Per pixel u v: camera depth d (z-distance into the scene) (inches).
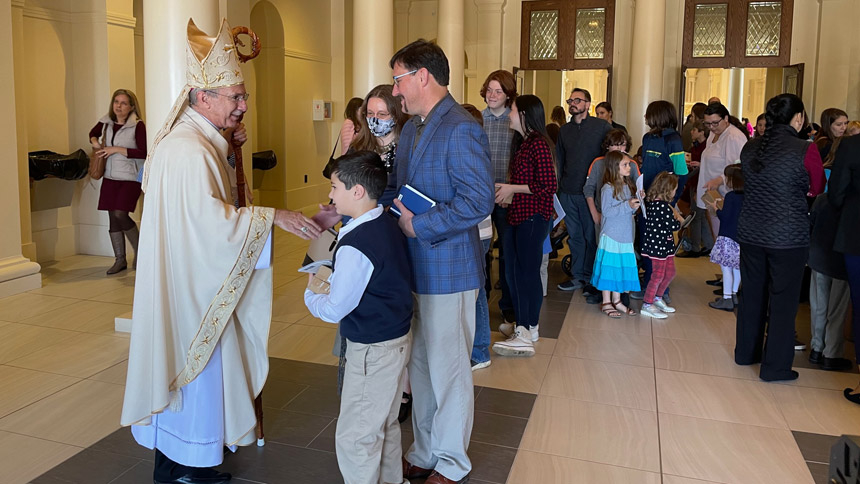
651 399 150.9
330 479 115.5
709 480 117.3
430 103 104.4
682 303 231.1
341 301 94.9
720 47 421.4
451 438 109.7
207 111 108.5
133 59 291.3
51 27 273.0
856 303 152.6
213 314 105.3
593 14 436.8
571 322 208.4
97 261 279.0
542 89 607.2
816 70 413.1
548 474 118.3
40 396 146.6
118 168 253.9
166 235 103.9
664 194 209.5
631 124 384.2
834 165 150.1
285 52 393.1
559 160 248.1
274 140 402.9
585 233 243.8
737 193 214.1
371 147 132.8
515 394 152.4
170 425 108.0
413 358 112.9
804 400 151.3
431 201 101.3
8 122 223.6
